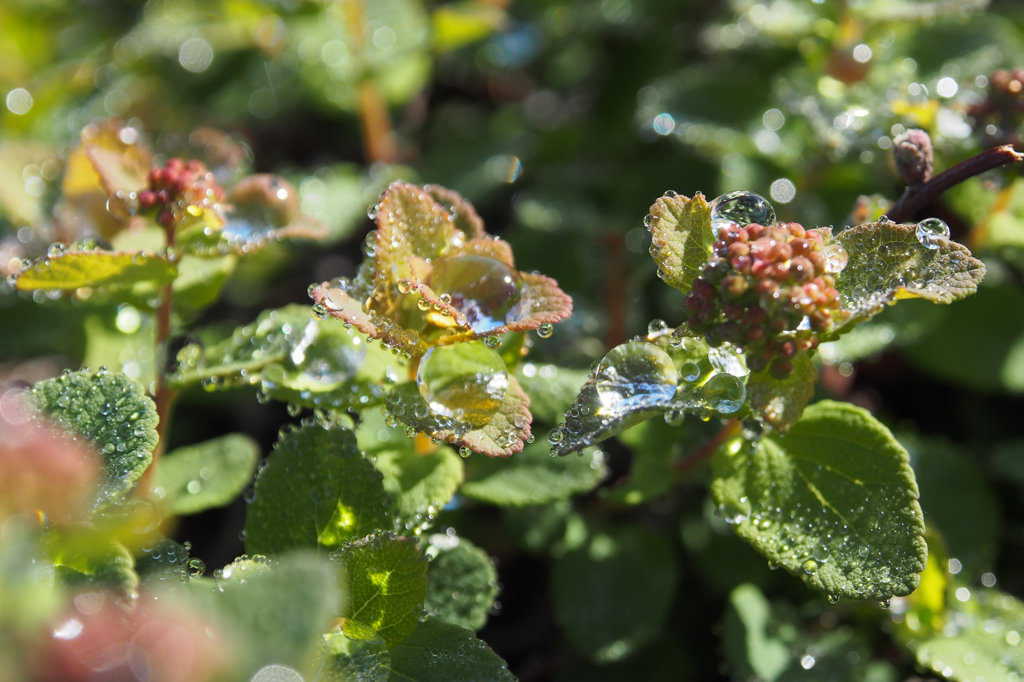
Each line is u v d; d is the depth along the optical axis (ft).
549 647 0.68
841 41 0.72
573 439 0.56
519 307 0.57
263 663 0.51
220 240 0.60
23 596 0.51
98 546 0.55
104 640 0.51
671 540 0.68
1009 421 0.72
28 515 0.54
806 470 0.58
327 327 0.60
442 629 0.56
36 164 0.69
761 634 0.63
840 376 0.71
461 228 0.60
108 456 0.56
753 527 0.57
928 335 0.70
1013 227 0.67
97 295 0.62
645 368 0.57
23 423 0.56
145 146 0.71
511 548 0.68
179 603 0.52
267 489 0.58
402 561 0.56
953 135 0.65
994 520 0.67
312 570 0.51
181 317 0.63
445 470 0.60
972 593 0.63
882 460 0.57
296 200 0.62
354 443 0.58
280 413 0.72
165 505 0.61
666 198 0.57
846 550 0.56
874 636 0.64
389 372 0.59
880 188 0.72
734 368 0.57
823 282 0.55
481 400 0.57
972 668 0.61
